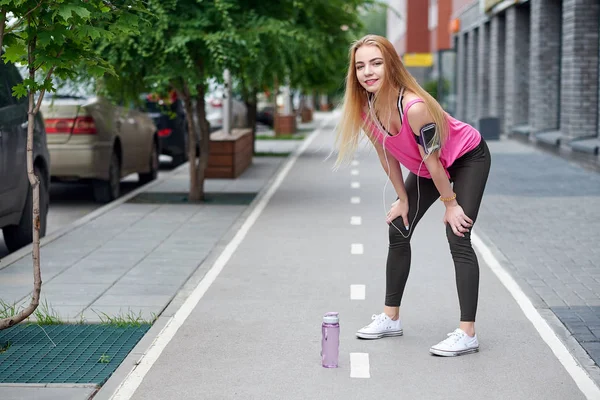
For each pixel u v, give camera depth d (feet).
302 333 22.12
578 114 69.15
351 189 52.75
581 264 30.66
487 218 41.11
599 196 48.98
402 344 21.20
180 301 25.54
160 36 41.75
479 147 20.40
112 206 45.68
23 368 19.44
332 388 18.10
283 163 71.61
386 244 34.32
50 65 19.97
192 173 47.55
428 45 200.75
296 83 79.87
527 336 21.83
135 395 17.71
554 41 83.51
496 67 108.78
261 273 29.09
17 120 32.94
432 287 27.09
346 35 58.49
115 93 46.39
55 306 24.81
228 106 69.10
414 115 19.08
